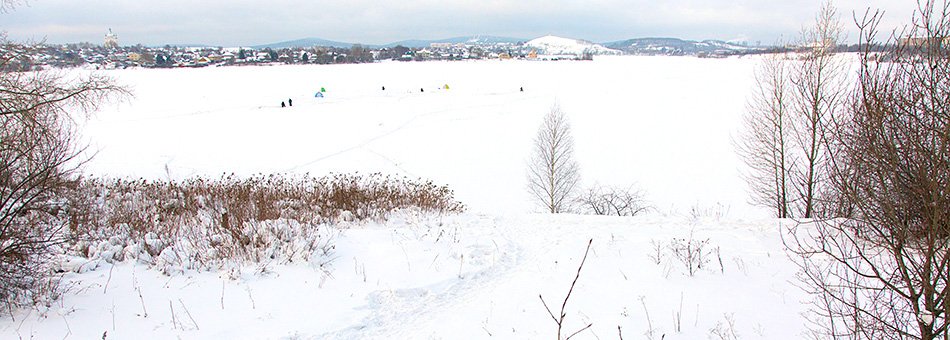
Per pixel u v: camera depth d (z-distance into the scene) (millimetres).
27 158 5461
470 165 33094
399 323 5535
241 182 13273
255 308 5512
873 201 3555
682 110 53406
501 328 5348
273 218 8648
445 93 77562
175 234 7457
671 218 10641
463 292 6535
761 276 6871
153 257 6504
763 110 16484
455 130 45250
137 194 10305
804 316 5492
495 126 47062
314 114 53812
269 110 56906
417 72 126500
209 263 6426
